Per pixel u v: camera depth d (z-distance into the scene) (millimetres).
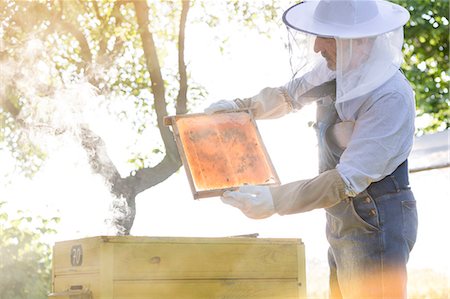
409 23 17000
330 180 3318
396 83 3467
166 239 3646
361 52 3414
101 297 3475
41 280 10156
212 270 3752
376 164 3328
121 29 11039
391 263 3482
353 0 3441
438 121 18359
